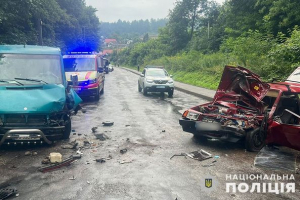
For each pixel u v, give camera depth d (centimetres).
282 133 657
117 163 605
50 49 853
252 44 1939
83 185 497
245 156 664
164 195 464
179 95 1884
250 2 2728
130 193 469
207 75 2578
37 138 654
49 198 449
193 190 483
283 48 1541
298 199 459
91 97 1634
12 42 2069
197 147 727
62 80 802
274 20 2270
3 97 674
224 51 3133
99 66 1714
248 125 688
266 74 1599
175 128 929
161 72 1900
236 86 805
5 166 580
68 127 771
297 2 2102
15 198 447
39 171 556
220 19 3781
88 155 654
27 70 776
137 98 1692
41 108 662
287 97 722
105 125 955
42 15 2469
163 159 634
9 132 638
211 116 734
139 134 846
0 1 1723
